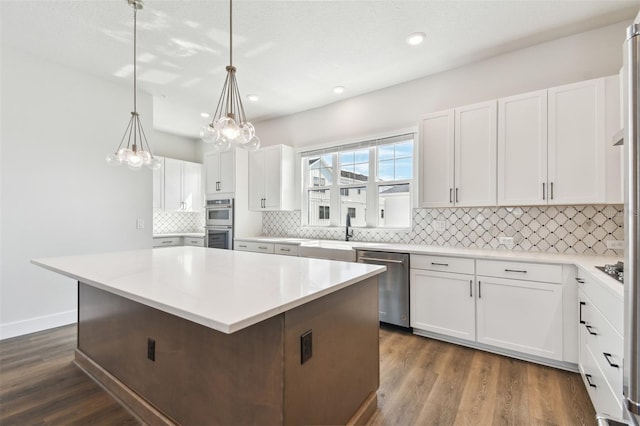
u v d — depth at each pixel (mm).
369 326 1823
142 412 1741
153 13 2348
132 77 3432
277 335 1204
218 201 4730
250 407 1286
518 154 2588
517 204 2592
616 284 1506
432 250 2832
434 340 2781
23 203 2943
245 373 1302
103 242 3467
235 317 1006
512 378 2135
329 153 4285
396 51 2887
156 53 2928
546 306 2264
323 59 3031
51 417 1743
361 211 4023
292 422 1229
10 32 2602
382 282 3059
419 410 1801
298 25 2496
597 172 2273
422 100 3438
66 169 3203
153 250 2844
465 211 3148
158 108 4375
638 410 782
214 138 2006
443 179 2955
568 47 2658
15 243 2896
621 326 1365
